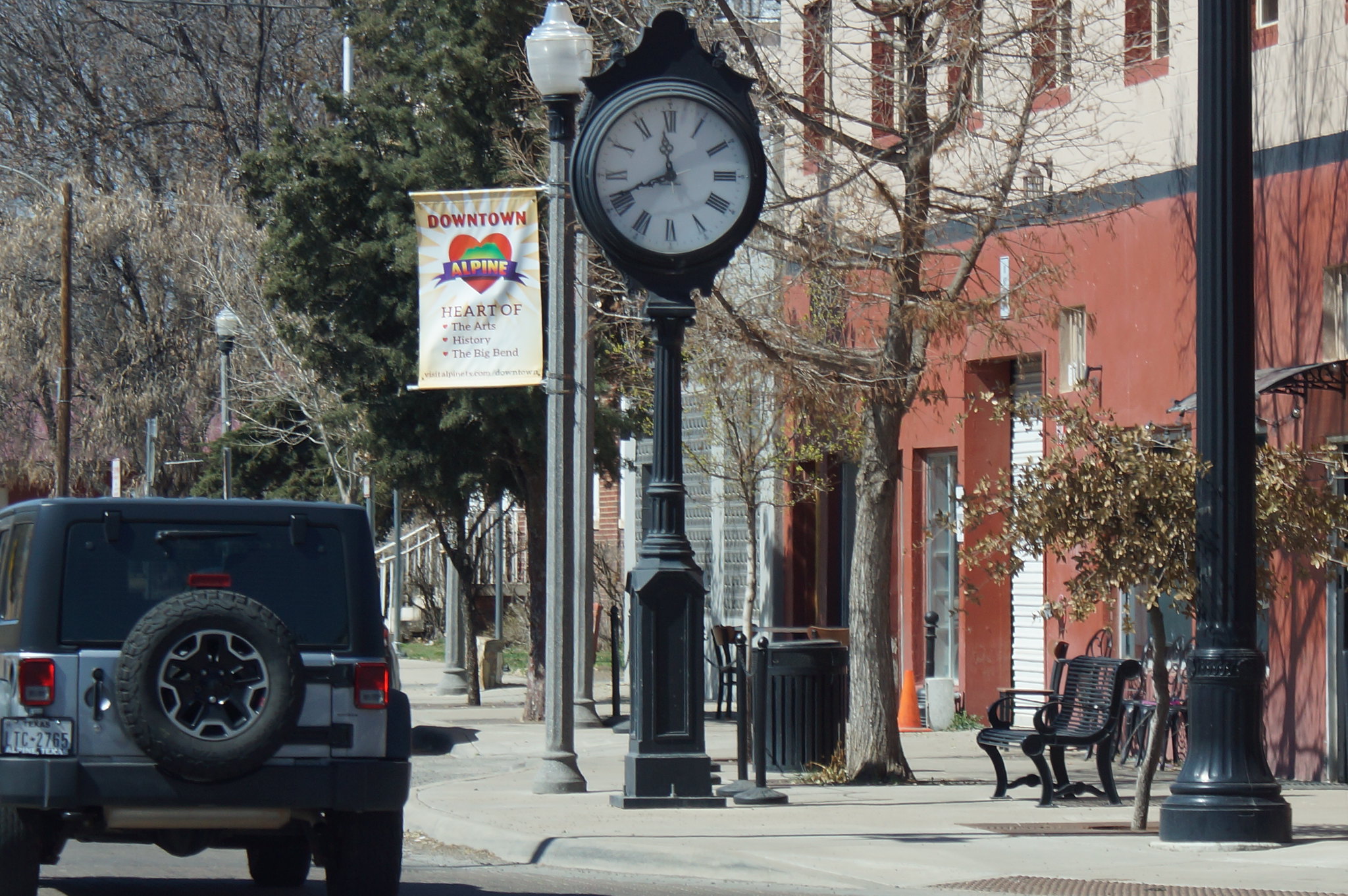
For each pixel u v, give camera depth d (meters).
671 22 29.00
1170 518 25.48
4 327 96.12
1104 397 40.69
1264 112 36.91
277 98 114.44
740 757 32.91
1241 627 24.73
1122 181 38.50
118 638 19.22
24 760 18.69
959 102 33.91
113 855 27.83
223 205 95.31
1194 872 22.45
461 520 55.75
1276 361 36.31
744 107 28.97
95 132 111.50
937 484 48.44
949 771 37.81
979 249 34.66
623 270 29.11
